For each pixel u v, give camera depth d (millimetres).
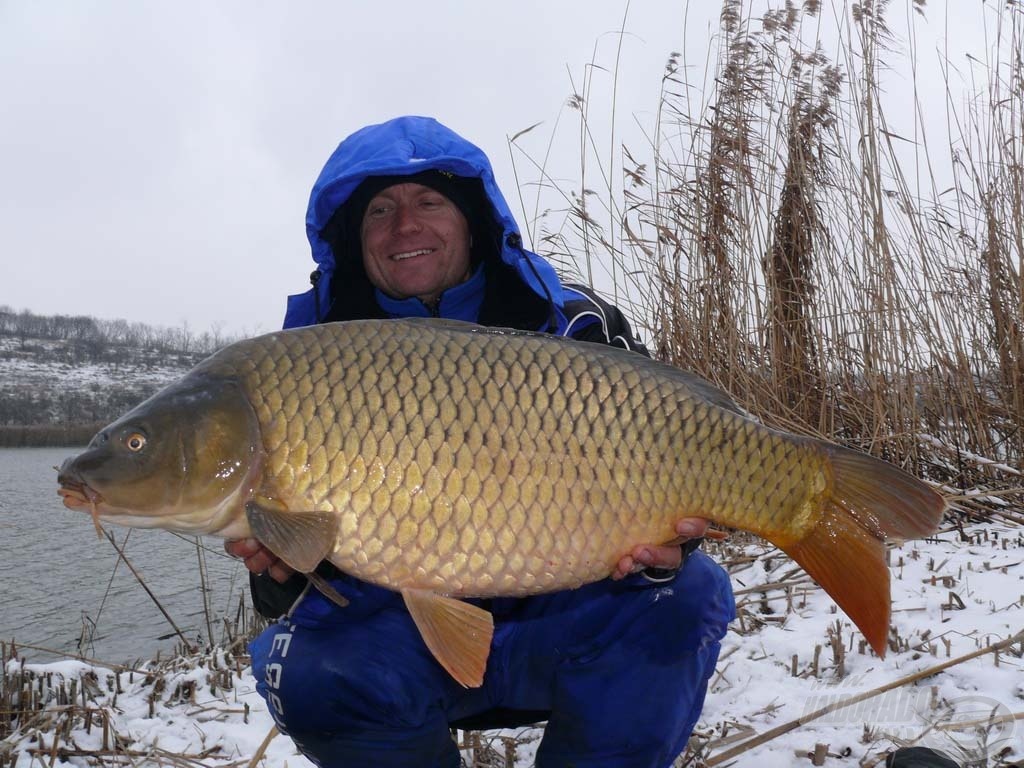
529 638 989
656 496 875
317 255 1199
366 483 839
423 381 849
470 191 1187
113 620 2311
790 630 1505
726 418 892
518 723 1068
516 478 849
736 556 1983
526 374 863
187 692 1489
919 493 903
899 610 1499
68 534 3447
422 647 959
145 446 848
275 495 847
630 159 2508
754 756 1088
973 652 1270
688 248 2467
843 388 2498
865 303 2420
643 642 961
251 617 2162
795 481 907
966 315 2480
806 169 2504
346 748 941
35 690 1510
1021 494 2213
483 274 1207
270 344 878
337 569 976
